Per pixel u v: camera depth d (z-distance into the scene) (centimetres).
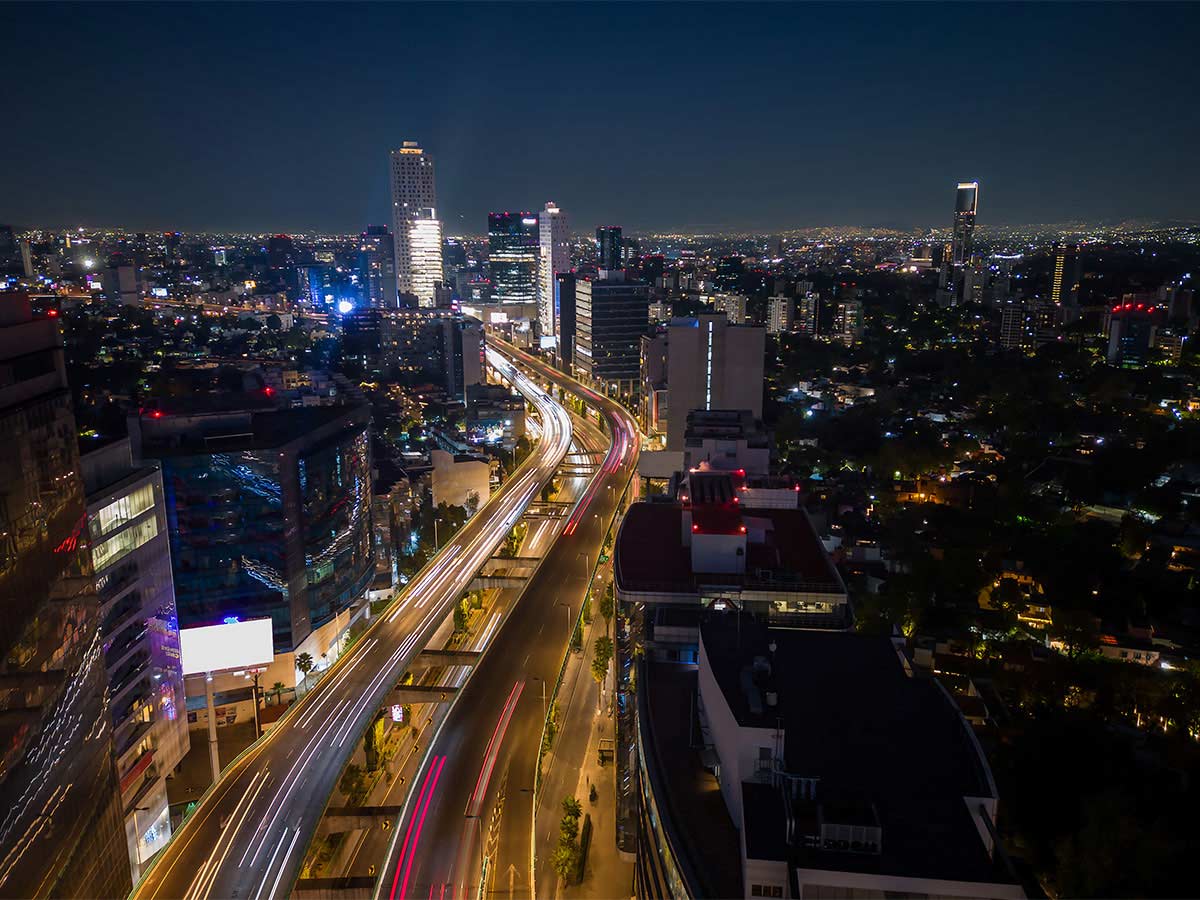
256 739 16988
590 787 14938
